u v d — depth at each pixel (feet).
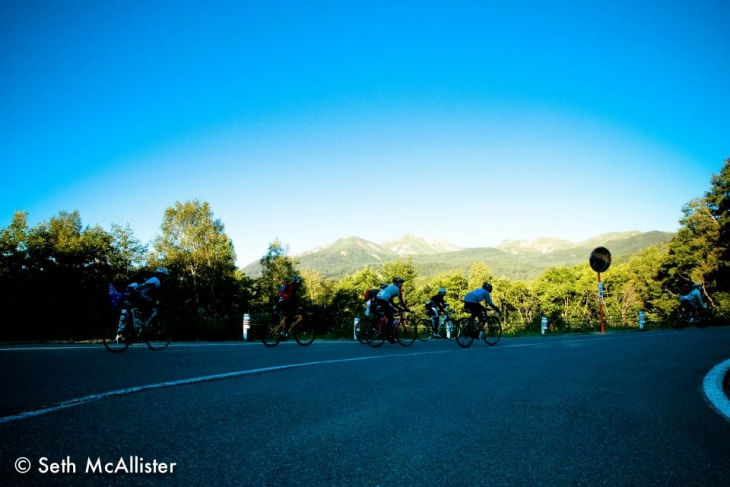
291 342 42.68
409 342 41.57
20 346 29.94
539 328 76.18
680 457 9.80
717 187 127.95
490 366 23.18
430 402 14.67
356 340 50.44
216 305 163.32
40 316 44.21
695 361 24.77
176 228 171.53
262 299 182.60
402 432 11.32
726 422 12.64
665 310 165.58
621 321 89.61
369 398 15.14
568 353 29.40
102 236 115.96
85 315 46.03
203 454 9.39
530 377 19.66
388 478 8.41
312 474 8.52
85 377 17.21
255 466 8.83
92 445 9.67
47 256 99.25
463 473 8.74
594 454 9.91
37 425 10.84
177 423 11.53
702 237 134.82
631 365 23.32
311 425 11.75
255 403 13.97
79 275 96.48
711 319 79.71
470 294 39.81
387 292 38.75
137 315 29.37
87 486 7.65
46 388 14.94
